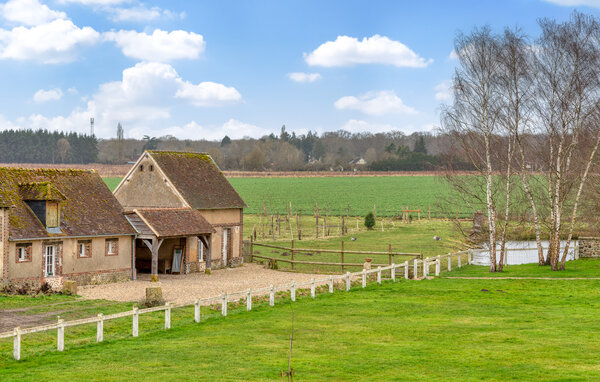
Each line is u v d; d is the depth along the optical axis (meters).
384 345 21.75
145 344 22.09
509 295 32.12
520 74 40.16
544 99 40.09
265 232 72.50
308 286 35.88
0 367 18.88
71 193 40.28
